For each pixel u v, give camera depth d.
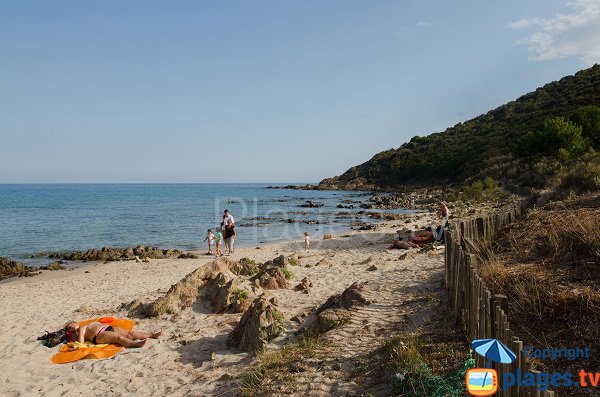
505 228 9.80
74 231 32.47
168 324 8.57
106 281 14.74
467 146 73.94
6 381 6.39
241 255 18.84
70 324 7.89
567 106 62.00
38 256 22.30
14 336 8.55
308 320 7.68
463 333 5.45
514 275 6.25
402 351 5.09
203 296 9.49
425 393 4.29
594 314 4.70
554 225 7.79
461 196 36.56
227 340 7.25
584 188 17.05
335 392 4.77
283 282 10.52
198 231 31.58
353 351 5.76
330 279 10.95
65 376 6.52
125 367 6.69
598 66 77.12
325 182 110.12
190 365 6.55
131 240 27.83
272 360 5.89
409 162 85.94
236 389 5.36
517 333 4.91
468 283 5.27
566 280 5.69
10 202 72.69
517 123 70.19
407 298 7.46
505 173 41.25
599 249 6.13
